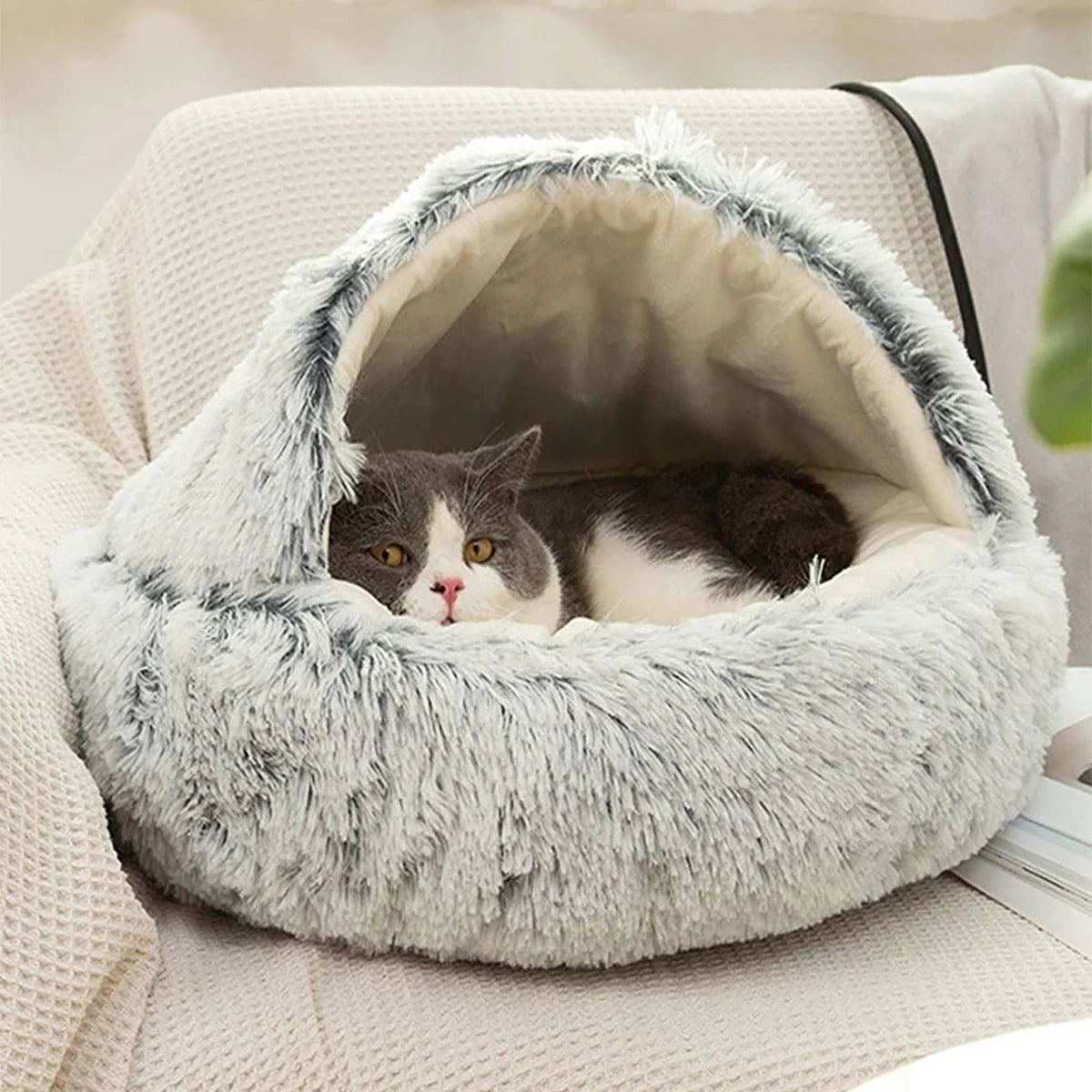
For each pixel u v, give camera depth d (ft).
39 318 4.17
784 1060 2.21
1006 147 4.43
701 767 2.46
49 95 5.17
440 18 5.46
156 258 4.10
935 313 3.17
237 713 2.51
